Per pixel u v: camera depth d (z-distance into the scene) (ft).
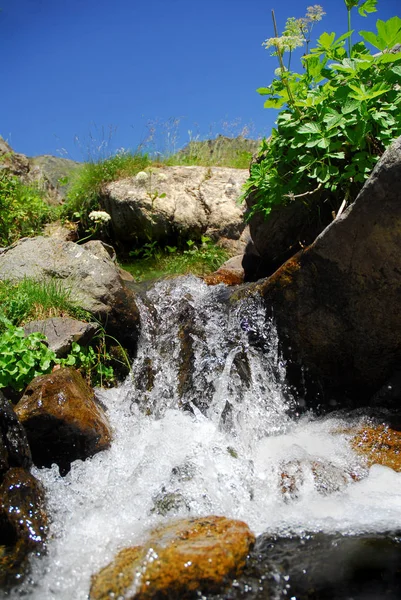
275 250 19.40
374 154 16.49
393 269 13.46
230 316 16.60
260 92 17.90
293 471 12.25
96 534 10.94
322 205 18.01
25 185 33.96
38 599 9.40
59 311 17.13
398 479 12.08
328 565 9.66
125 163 31.35
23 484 11.57
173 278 20.44
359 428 14.06
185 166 30.63
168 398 16.58
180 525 10.36
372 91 15.85
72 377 14.08
